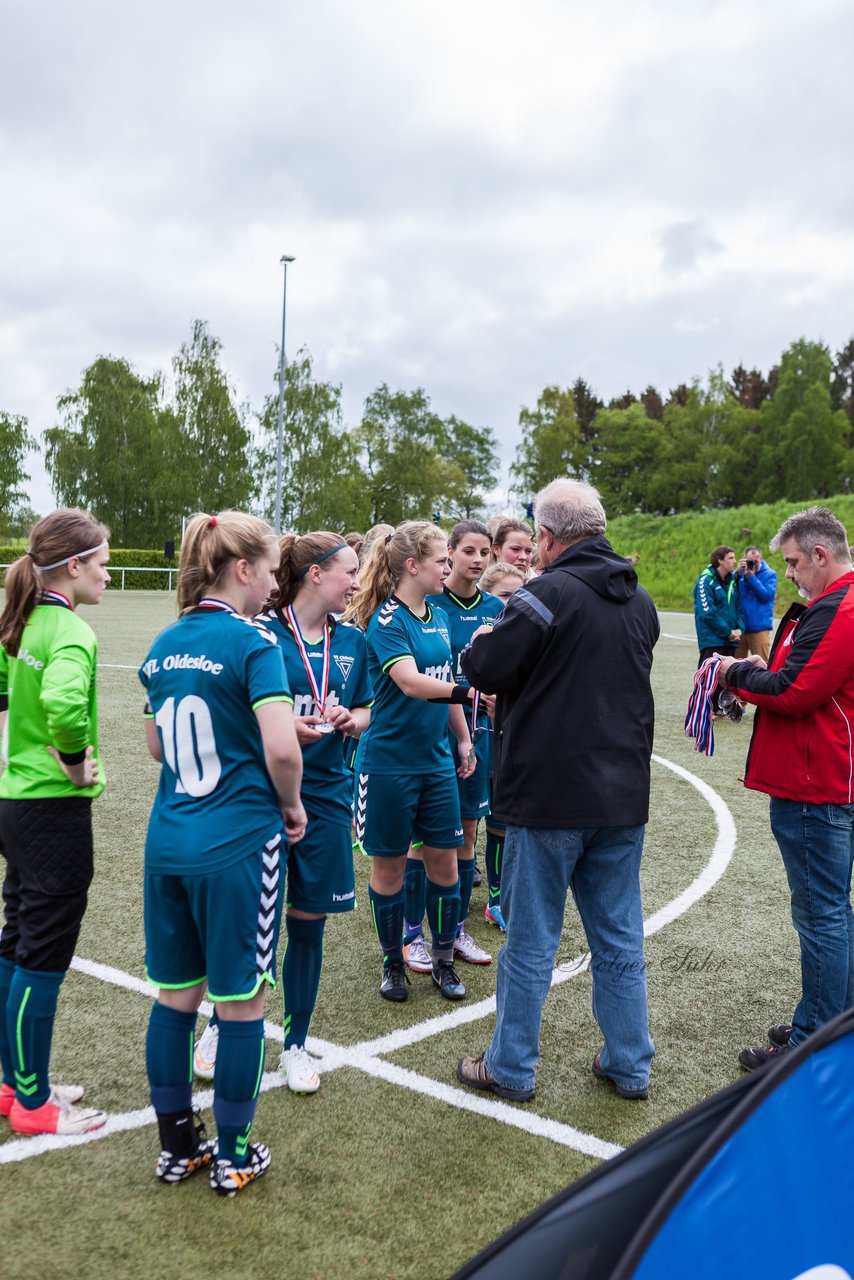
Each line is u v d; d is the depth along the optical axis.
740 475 75.94
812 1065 1.46
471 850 4.24
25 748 2.64
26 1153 2.62
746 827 6.49
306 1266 2.21
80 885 2.67
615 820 2.92
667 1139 1.48
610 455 78.12
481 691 3.00
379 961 4.17
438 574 3.74
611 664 2.92
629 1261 1.20
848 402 85.38
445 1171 2.61
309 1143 2.73
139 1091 2.99
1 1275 2.13
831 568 3.20
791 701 3.06
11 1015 2.65
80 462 47.47
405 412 63.88
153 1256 2.22
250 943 2.39
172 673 2.42
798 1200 1.39
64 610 2.66
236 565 2.50
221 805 2.39
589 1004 3.77
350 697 3.22
